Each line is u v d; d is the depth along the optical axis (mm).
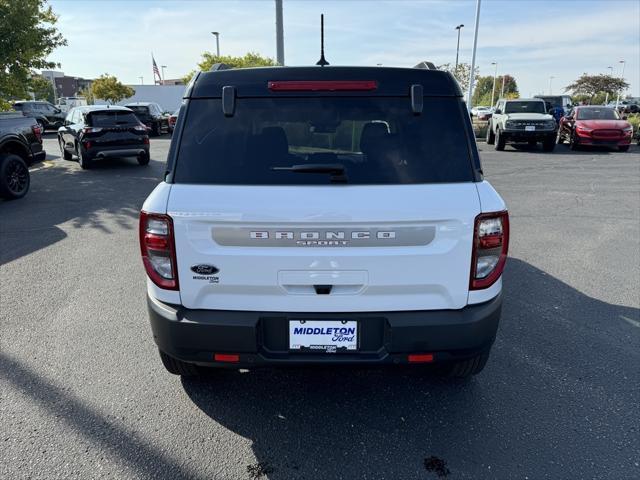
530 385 3332
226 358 2617
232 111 2607
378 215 2436
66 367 3555
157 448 2729
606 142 17953
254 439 2807
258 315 2572
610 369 3523
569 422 2936
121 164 15203
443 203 2471
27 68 14242
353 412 3061
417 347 2566
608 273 5508
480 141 23438
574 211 8609
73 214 8414
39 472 2543
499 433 2844
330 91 2625
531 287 5094
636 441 2762
